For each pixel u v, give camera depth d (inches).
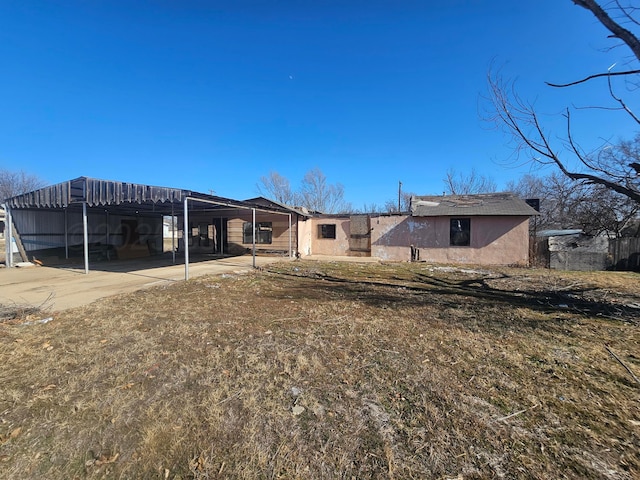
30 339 143.2
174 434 79.7
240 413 88.7
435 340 147.6
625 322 180.1
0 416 86.5
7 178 1222.3
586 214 451.8
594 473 66.9
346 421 85.4
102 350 131.6
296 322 175.0
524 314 196.7
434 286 304.8
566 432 80.7
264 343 141.9
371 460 71.2
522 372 114.9
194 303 217.8
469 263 530.9
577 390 102.0
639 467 68.7
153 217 657.6
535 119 181.3
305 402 94.5
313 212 683.4
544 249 489.7
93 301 220.5
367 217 615.8
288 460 71.1
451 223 549.3
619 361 124.2
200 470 68.1
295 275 366.6
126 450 74.3
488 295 260.7
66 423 84.0
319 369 116.6
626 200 372.2
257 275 357.1
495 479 65.2
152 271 379.6
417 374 113.0
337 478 66.0
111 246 567.8
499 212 511.5
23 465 69.5
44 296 236.2
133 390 100.5
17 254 434.9
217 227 653.9
